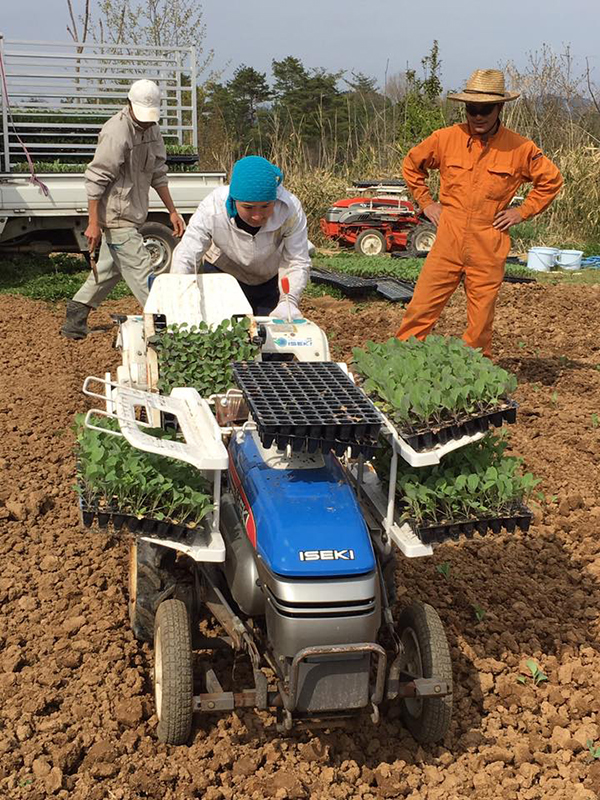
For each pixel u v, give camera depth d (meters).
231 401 4.38
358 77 32.41
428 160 7.50
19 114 13.90
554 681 4.24
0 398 7.66
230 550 3.66
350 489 3.60
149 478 3.51
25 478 6.10
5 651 4.25
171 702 3.48
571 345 10.06
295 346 4.82
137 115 7.84
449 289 7.62
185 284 5.20
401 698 3.95
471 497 3.62
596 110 21.16
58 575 4.93
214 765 3.60
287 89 54.03
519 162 7.20
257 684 3.37
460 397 3.65
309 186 19.30
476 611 4.68
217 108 30.28
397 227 17.34
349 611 3.23
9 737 3.67
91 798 3.42
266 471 3.66
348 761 3.68
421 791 3.54
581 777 3.63
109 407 4.74
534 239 18.41
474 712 4.01
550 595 5.00
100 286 9.01
